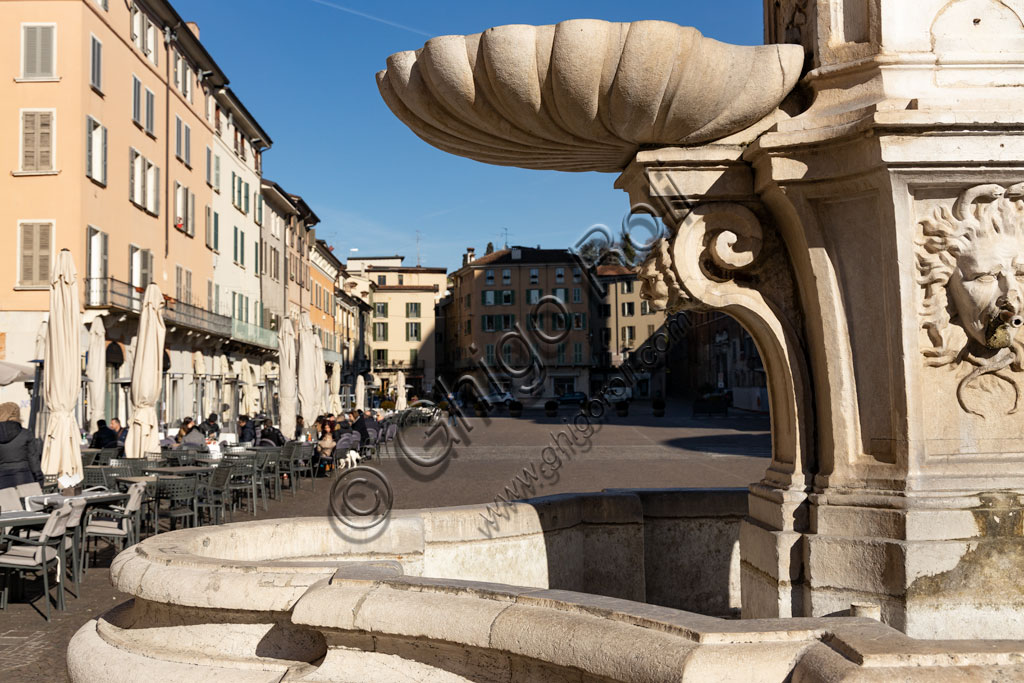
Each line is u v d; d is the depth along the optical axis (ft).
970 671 6.29
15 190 97.25
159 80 124.16
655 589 17.60
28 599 25.70
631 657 7.20
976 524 11.75
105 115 104.94
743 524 14.07
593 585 17.26
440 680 8.79
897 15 12.62
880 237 12.50
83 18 98.32
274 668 9.90
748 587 13.75
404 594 9.12
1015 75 12.55
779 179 12.69
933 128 11.85
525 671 8.25
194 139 139.85
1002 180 12.16
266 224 189.16
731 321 189.88
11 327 95.96
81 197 97.76
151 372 51.57
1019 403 12.47
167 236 126.82
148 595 10.78
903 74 12.53
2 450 29.53
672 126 12.94
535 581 16.21
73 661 11.49
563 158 14.57
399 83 13.52
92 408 67.36
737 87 12.62
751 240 13.50
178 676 9.94
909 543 11.56
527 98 12.47
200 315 134.41
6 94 97.30
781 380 13.79
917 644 6.65
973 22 12.72
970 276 12.13
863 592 11.82
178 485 35.76
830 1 13.10
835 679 6.30
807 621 7.45
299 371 81.87
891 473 12.30
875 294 12.63
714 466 63.82
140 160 115.85
